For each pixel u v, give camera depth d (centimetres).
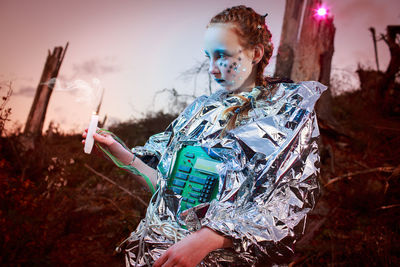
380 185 446
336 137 622
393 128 668
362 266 311
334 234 363
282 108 122
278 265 117
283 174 113
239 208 113
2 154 455
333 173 514
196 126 132
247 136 117
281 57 493
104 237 346
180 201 123
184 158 129
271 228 108
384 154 578
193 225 117
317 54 525
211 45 117
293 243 113
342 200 438
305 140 118
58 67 593
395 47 798
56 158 425
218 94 140
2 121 323
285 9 498
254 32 118
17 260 291
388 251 310
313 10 526
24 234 315
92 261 311
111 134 146
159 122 505
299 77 508
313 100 124
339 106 772
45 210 361
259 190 113
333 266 309
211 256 116
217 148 122
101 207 382
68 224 353
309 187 118
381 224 376
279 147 115
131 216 362
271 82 132
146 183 146
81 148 530
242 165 117
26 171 429
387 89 791
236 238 104
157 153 148
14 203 351
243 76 120
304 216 117
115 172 477
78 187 437
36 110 560
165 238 122
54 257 312
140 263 125
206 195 120
